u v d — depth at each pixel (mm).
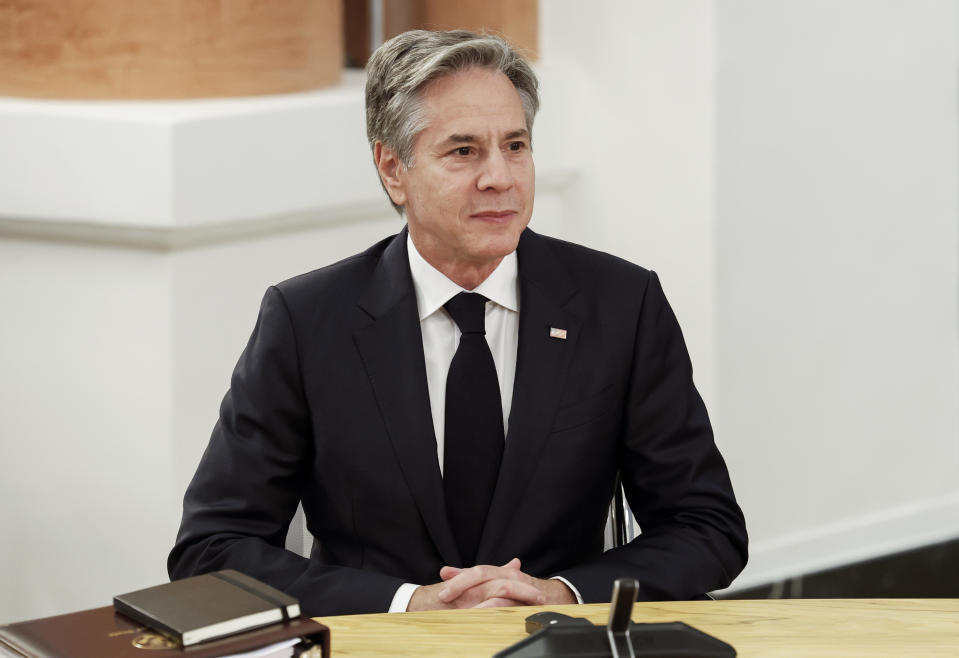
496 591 5859
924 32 12742
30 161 10281
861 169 12594
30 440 10906
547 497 6461
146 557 10508
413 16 13344
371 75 6395
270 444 6547
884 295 13008
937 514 13695
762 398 12367
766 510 12555
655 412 6668
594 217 12703
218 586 4879
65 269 10516
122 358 10375
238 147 10195
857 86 12422
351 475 6418
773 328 12344
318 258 11133
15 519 11078
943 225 13250
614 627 4621
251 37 10734
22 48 10531
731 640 4973
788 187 12188
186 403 10289
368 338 6508
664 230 12148
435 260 6531
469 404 6445
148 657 4398
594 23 12398
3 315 10875
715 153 11680
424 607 5906
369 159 11180
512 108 6172
